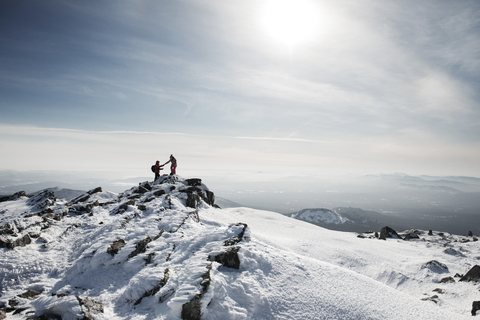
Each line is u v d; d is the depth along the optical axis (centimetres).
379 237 2988
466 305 1056
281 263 768
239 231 906
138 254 837
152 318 555
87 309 562
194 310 527
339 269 848
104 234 1002
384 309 675
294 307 609
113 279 760
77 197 2298
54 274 827
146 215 1308
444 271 1525
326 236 2212
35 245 982
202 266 666
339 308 638
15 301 661
